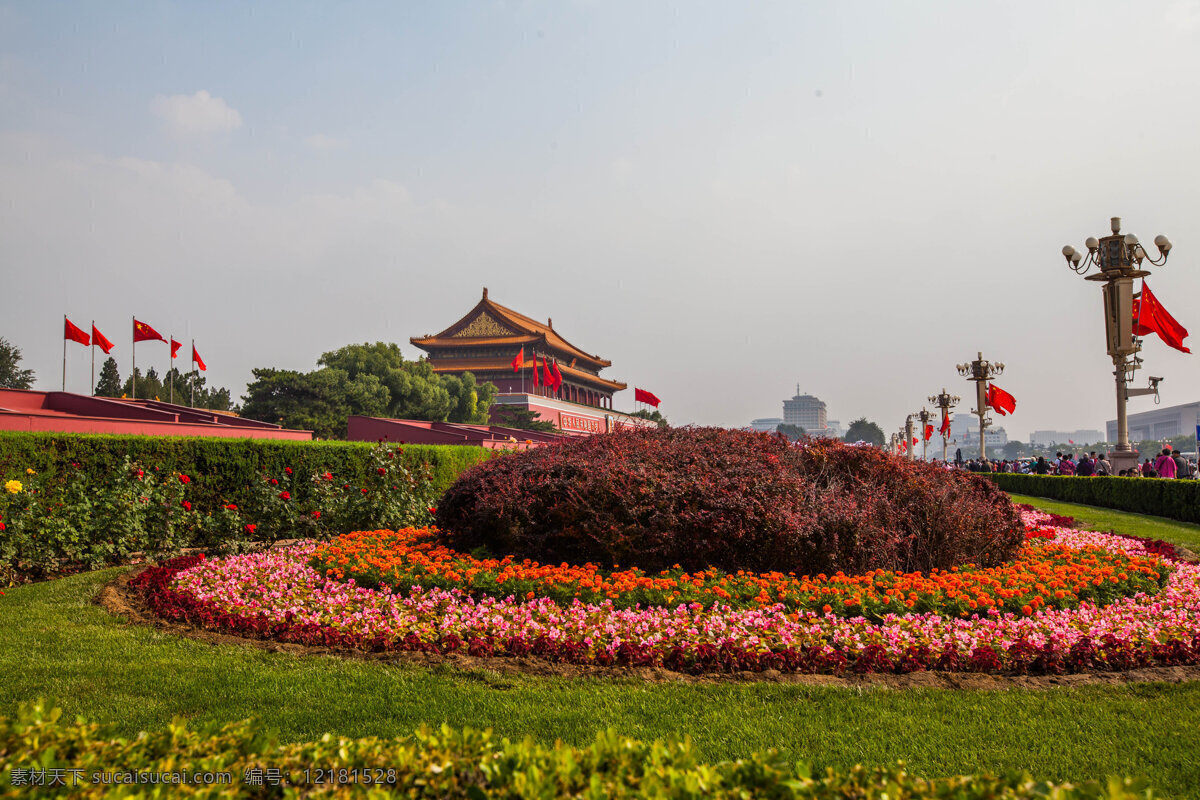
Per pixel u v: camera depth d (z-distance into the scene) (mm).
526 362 75438
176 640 6309
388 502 12641
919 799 2338
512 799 2338
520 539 8453
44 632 6527
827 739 4312
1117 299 19625
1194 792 3729
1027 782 2344
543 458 9102
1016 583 7254
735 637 5781
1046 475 24281
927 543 8352
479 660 5730
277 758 2598
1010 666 5551
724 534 7762
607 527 7992
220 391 63219
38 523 9391
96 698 4906
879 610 6383
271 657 5820
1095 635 5934
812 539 7758
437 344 77062
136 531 10250
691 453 8789
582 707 4773
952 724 4535
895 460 9055
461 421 60344
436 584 7387
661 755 2582
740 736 4344
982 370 34562
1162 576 8078
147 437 11875
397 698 4934
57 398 19797
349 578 7859
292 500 12852
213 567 8734
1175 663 5719
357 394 48938
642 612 6414
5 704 4797
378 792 2316
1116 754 4137
